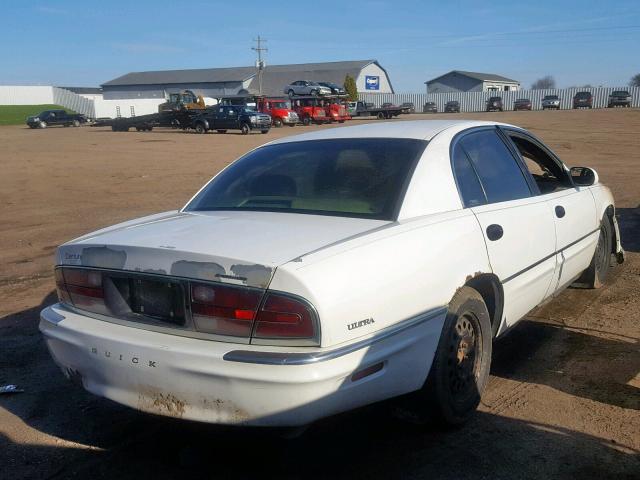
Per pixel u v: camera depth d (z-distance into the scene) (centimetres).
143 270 323
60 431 391
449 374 366
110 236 362
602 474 333
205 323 307
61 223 1096
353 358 301
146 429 391
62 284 363
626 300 598
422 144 409
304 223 359
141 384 317
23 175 1791
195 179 1675
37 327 575
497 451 356
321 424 389
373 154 411
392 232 343
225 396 296
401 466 344
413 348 334
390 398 336
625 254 764
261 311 295
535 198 472
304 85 5562
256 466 347
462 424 381
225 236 338
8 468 350
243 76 9325
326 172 409
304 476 337
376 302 314
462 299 368
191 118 4106
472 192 414
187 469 347
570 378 445
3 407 423
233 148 2672
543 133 3125
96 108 7312
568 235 504
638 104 6938
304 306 292
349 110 5344
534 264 448
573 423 384
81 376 347
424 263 343
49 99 9038
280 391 288
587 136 2920
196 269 308
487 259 390
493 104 6719
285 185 411
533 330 534
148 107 7469
